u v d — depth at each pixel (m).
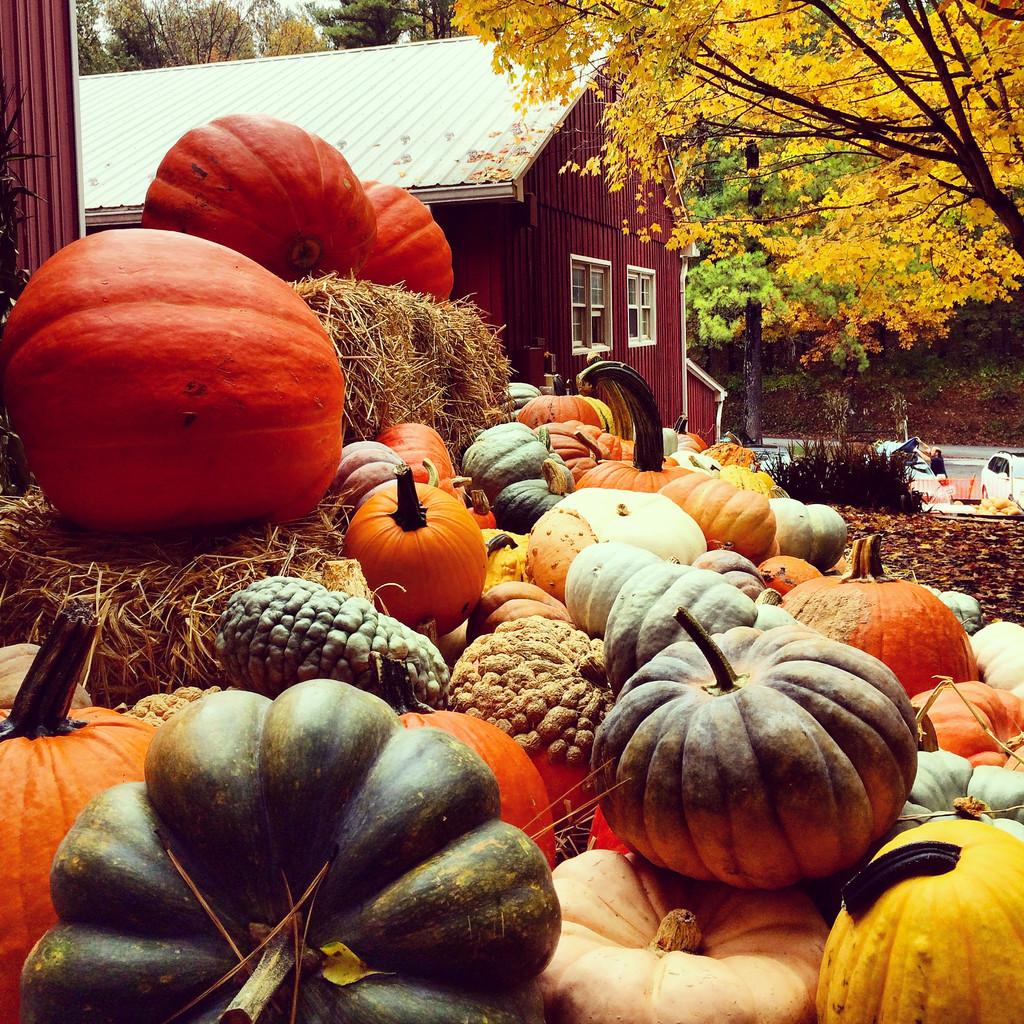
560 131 12.52
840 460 13.38
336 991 1.45
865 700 2.02
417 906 1.50
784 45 7.91
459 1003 1.49
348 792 1.60
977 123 6.93
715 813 1.95
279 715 1.67
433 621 3.72
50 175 6.54
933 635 3.43
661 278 20.11
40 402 3.29
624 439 8.20
